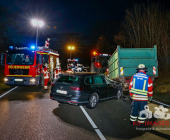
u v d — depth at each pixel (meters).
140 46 16.80
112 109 7.11
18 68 11.38
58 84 7.02
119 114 6.42
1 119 5.55
